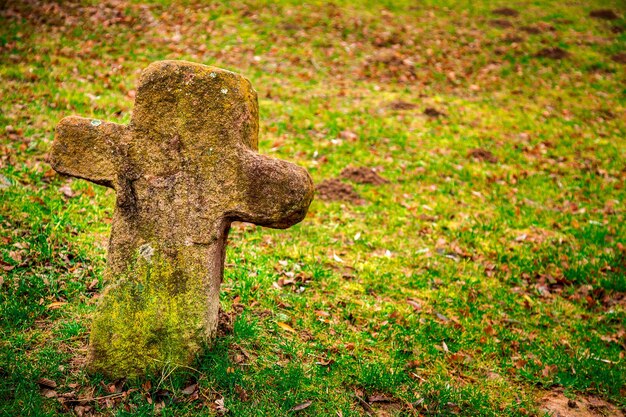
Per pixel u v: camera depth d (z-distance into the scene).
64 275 4.28
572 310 5.29
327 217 6.49
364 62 12.52
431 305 4.96
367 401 3.45
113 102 8.38
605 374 4.24
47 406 2.94
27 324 3.59
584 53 13.87
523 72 12.71
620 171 8.61
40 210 5.18
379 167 8.05
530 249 6.26
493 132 9.76
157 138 3.21
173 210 3.21
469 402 3.64
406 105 10.48
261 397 3.23
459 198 7.45
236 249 5.32
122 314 3.21
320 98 10.38
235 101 3.17
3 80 8.34
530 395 3.91
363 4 16.16
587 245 6.46
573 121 10.50
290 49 12.65
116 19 12.45
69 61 9.81
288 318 4.21
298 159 7.91
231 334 3.71
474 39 14.33
